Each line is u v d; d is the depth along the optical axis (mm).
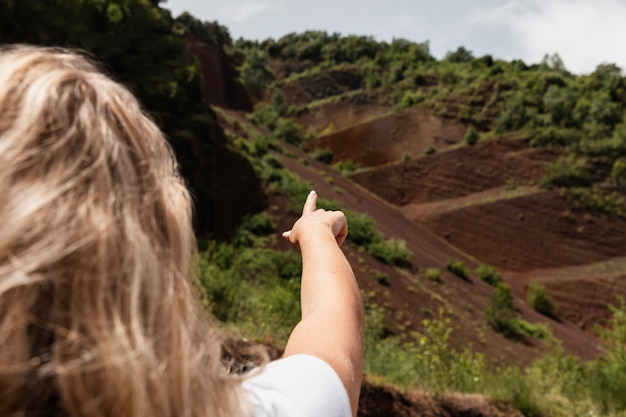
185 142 44062
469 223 83250
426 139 100375
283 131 103125
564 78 112562
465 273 61406
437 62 130625
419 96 110312
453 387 8672
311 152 104000
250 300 13281
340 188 78688
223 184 47094
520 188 86312
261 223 46312
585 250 79562
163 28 45562
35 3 31672
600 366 10742
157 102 42812
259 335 9195
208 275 12812
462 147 92125
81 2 35500
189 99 48219
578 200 82750
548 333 50719
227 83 122250
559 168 85375
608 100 101562
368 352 9547
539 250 80188
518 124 94500
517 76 109062
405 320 41031
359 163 100812
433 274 54344
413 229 79750
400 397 7812
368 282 45000
